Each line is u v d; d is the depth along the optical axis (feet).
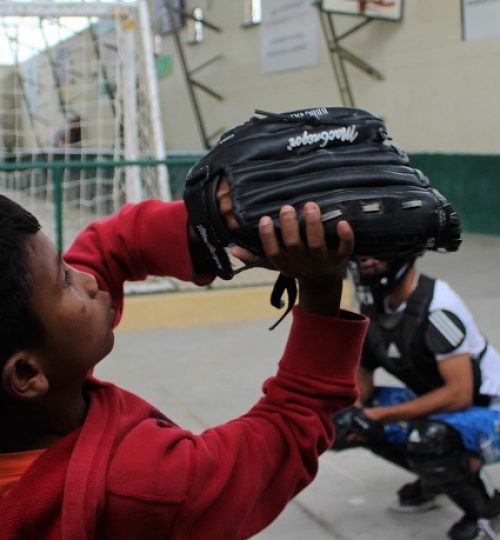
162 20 60.75
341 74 44.27
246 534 3.29
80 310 3.09
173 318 20.81
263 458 3.29
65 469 3.05
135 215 4.47
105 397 3.34
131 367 16.98
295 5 46.93
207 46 56.18
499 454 8.98
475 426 8.77
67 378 3.12
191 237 4.28
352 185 3.19
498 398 9.27
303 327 3.46
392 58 40.96
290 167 3.24
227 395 15.05
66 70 36.17
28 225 3.04
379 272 8.69
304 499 10.59
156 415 3.53
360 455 12.00
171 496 3.04
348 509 10.30
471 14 36.40
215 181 3.35
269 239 3.11
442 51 38.06
